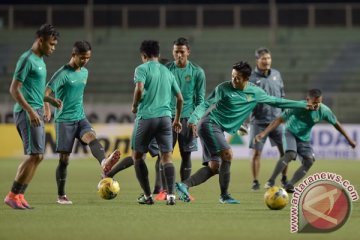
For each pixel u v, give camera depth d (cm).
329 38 8300
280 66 7881
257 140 3038
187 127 2800
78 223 2002
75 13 8325
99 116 6606
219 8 8362
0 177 4109
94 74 7731
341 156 6119
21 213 2238
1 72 7738
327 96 6744
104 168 2480
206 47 8156
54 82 2505
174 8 8362
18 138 6319
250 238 1734
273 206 2338
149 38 8362
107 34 8431
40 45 2305
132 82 7644
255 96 2522
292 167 5181
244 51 8081
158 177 2950
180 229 1881
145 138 2469
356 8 8288
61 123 2534
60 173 2575
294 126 3103
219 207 2442
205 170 2592
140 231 1842
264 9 8338
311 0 9000
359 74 7788
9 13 8338
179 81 2791
